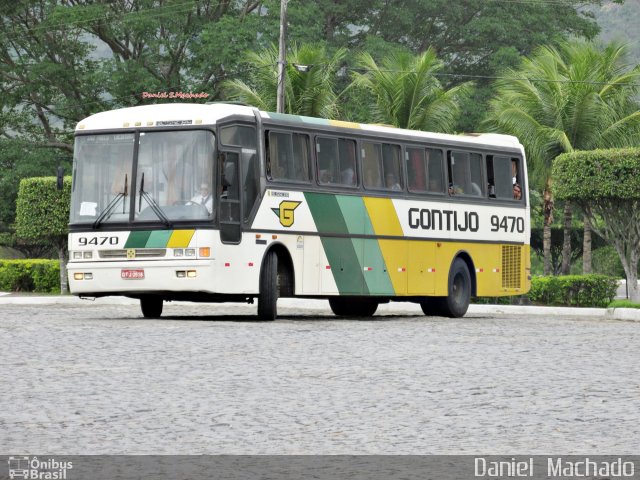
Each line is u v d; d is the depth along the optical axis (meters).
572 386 29.00
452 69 143.25
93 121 50.28
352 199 54.31
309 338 41.28
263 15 127.19
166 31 127.44
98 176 49.78
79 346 37.78
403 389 28.27
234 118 49.47
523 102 100.44
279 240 50.75
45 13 130.00
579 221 141.75
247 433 22.30
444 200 59.28
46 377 30.06
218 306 71.69
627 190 77.94
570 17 143.75
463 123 129.88
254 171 50.03
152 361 33.66
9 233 125.44
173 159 48.88
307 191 52.19
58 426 22.98
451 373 31.52
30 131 134.00
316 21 126.50
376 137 56.00
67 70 128.38
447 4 137.62
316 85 99.38
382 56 127.38
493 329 48.47
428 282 58.28
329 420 23.80
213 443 21.27
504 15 138.50
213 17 130.38
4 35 129.00
